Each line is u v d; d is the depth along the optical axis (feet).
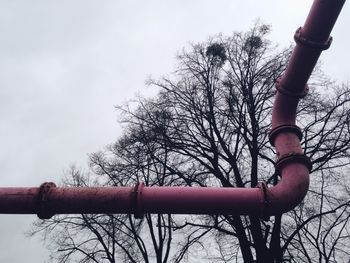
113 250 49.75
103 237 52.01
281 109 25.25
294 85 24.16
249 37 56.24
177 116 54.03
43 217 23.62
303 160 23.50
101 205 23.08
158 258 48.75
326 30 21.72
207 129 54.08
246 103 51.98
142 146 50.98
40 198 23.22
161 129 51.60
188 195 22.61
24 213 23.80
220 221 45.96
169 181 49.06
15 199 23.30
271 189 23.13
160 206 22.86
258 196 22.58
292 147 24.03
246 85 53.57
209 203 22.54
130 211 23.06
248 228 46.60
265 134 50.44
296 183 22.88
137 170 48.62
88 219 50.67
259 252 42.91
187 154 50.49
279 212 23.02
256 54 55.16
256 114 52.01
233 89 53.78
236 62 55.16
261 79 53.42
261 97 52.21
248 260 43.62
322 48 22.22
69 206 23.32
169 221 47.93
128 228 48.44
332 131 47.85
